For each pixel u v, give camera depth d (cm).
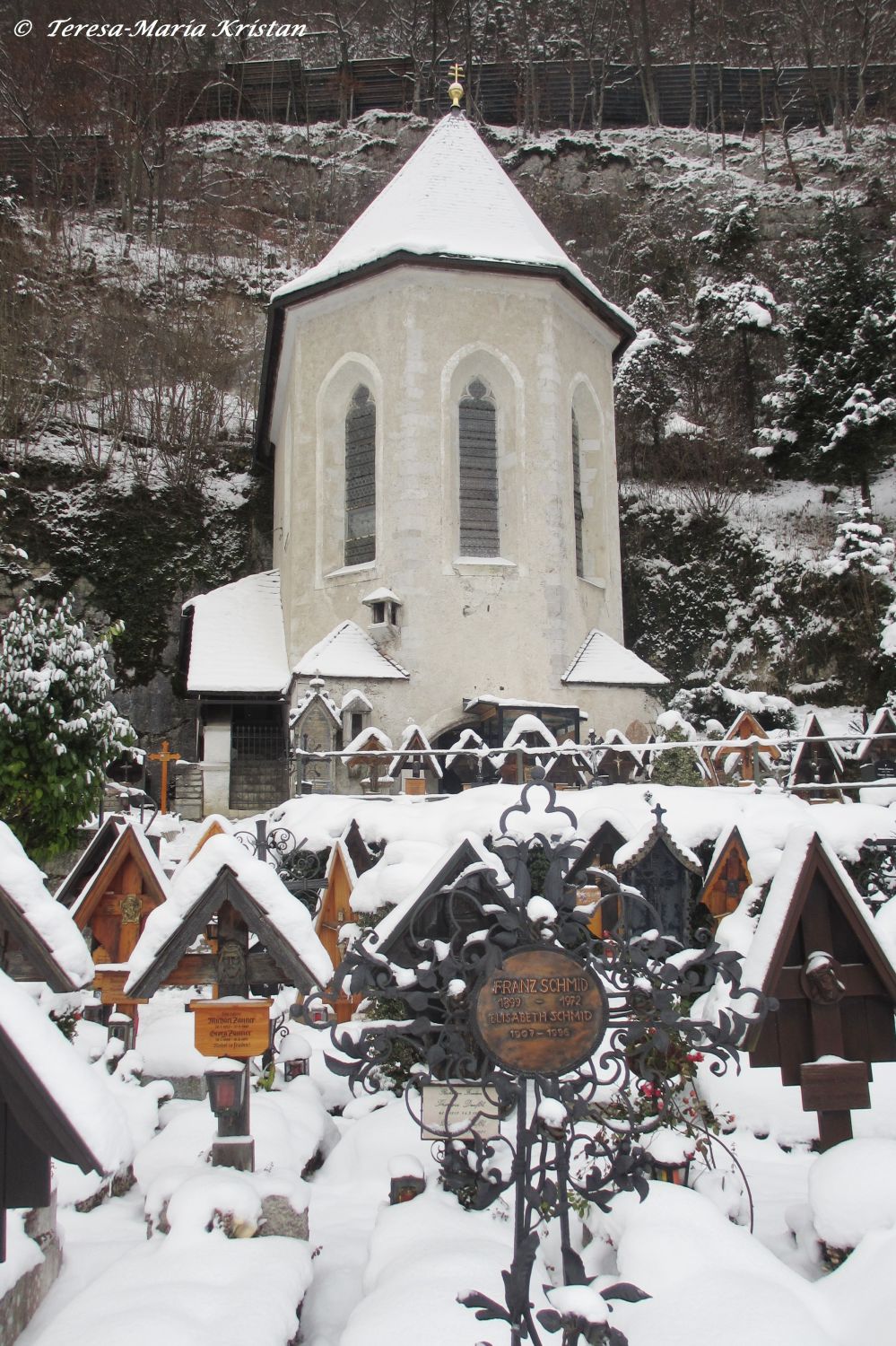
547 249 2453
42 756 1462
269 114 5131
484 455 2338
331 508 2386
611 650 2302
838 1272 498
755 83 5441
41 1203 438
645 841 977
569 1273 448
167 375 3334
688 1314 454
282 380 2678
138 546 2817
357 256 2342
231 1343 458
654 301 3541
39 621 1548
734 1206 603
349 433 2411
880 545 2680
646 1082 706
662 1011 482
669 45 5703
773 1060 577
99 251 3866
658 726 1742
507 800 1309
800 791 1605
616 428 3250
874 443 2905
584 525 2469
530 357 2353
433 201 2442
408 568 2214
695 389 3438
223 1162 634
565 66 5425
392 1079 895
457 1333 450
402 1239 570
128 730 1545
